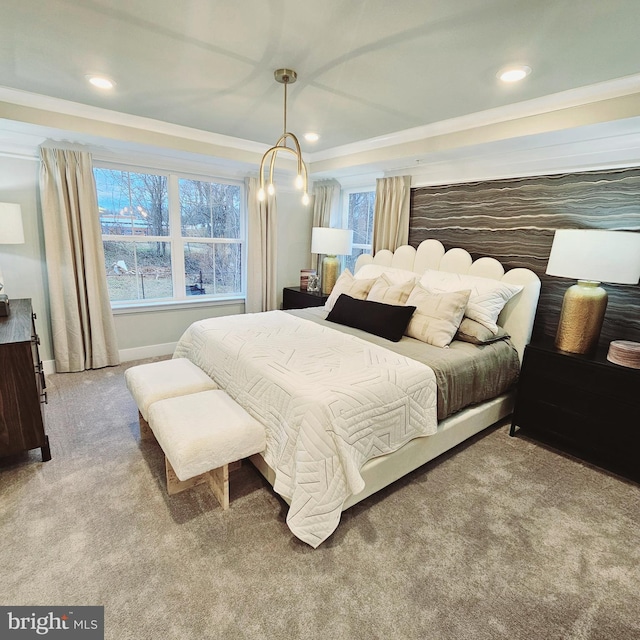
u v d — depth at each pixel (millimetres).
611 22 1534
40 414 2139
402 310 2744
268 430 1915
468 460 2381
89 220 3449
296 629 1318
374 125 3033
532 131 2469
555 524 1851
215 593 1439
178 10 1555
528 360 2582
